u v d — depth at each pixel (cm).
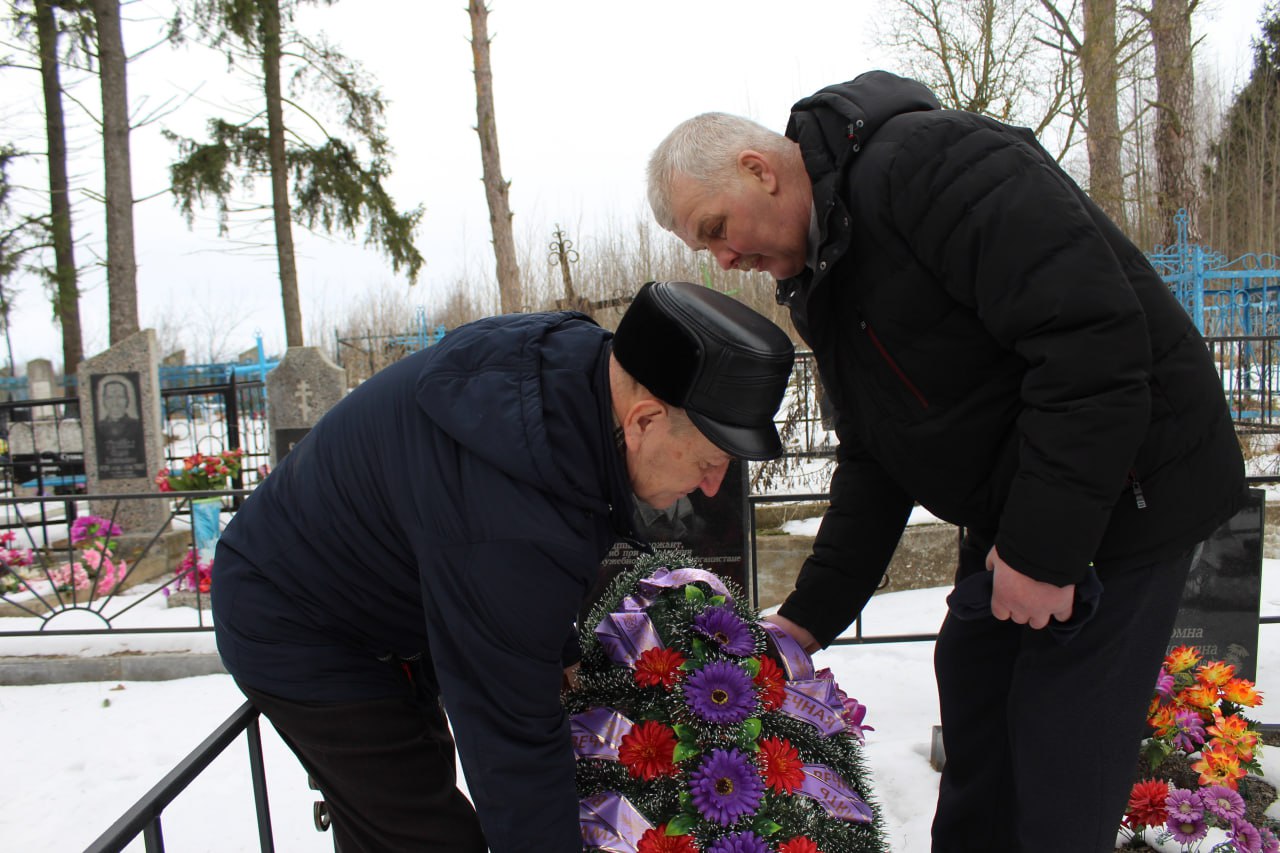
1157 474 130
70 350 1223
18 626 447
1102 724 139
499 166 768
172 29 1071
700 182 137
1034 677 142
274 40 1143
